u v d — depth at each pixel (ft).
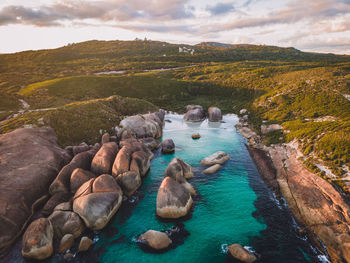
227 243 63.00
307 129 132.05
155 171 109.09
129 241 63.82
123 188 84.89
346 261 54.70
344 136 105.29
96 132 138.51
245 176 103.86
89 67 486.79
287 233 66.33
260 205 80.79
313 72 258.16
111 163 94.94
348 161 90.48
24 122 122.93
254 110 214.28
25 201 72.64
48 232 59.52
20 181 76.07
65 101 216.74
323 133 118.83
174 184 76.79
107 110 171.53
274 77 291.79
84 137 131.44
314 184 84.38
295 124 149.59
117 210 76.59
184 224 70.95
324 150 103.45
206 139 160.86
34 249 55.67
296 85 224.33
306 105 178.81
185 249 61.00
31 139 100.27
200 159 124.36
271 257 57.77
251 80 302.04
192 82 326.65
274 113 188.14
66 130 129.39
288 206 79.05
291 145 124.77
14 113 156.46
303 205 76.54
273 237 64.90
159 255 59.21
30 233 57.62
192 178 101.40
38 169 84.38
